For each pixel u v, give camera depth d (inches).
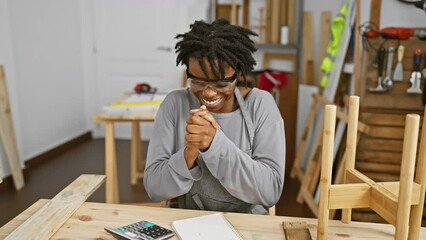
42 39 138.0
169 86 163.6
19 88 126.3
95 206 37.6
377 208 28.5
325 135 28.1
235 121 43.2
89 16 162.7
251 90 45.2
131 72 165.5
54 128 148.3
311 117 116.8
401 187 25.9
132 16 160.2
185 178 39.4
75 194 38.9
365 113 79.6
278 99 125.0
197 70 37.1
